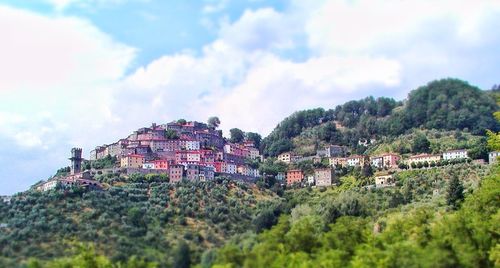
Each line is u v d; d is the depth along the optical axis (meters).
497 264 148.00
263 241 169.50
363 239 166.00
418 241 159.38
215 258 163.50
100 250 189.50
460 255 144.50
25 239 197.00
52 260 168.50
